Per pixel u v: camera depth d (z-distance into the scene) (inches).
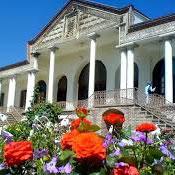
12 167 111.2
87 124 112.3
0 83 1433.3
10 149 103.0
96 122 865.5
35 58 1263.5
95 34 1024.9
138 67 1033.5
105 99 892.6
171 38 844.6
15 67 1347.2
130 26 928.3
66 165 98.9
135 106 786.8
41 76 1395.2
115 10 969.5
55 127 267.0
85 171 91.9
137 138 139.9
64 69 1282.0
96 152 88.1
